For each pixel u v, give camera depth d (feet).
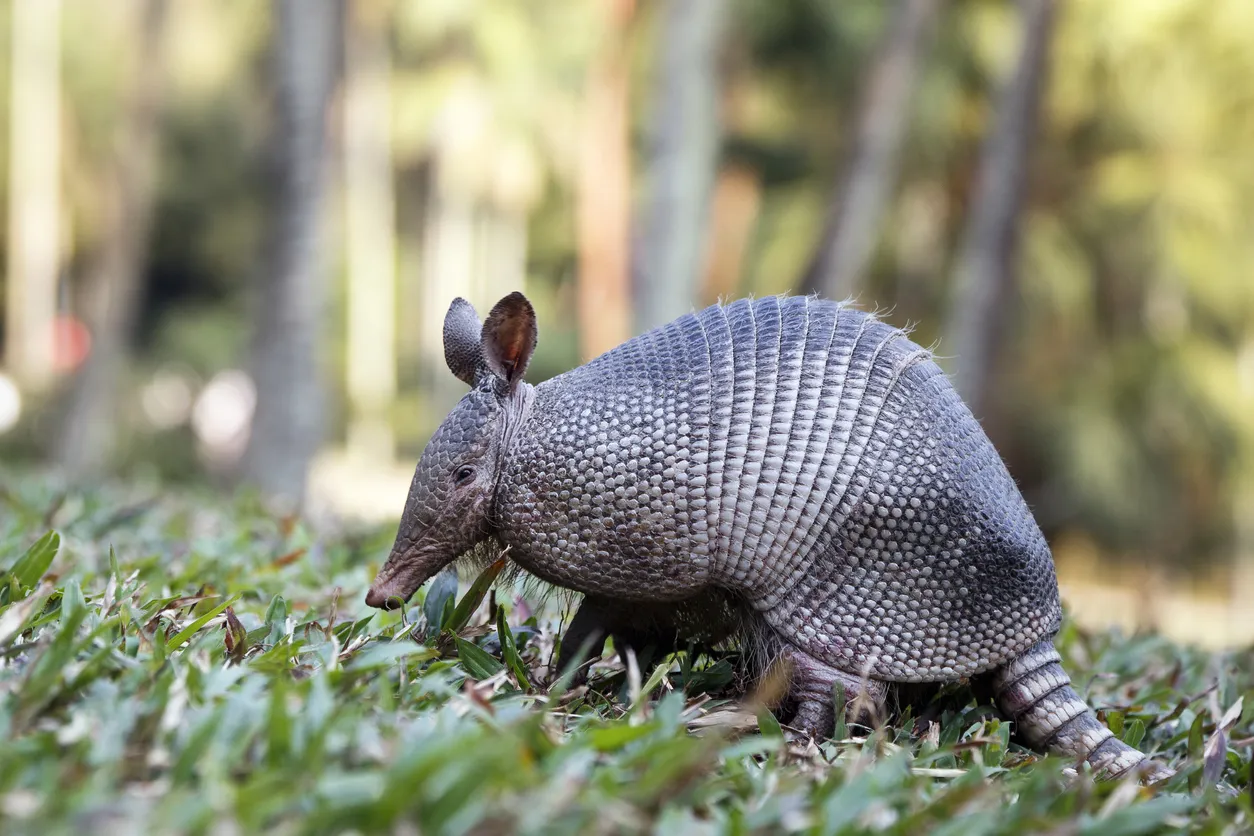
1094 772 12.91
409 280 142.82
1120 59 80.79
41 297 108.88
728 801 10.27
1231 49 82.02
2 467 41.04
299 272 47.11
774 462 13.05
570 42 114.83
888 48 50.03
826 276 50.70
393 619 15.94
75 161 115.14
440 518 13.62
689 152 46.57
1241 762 13.76
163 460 84.64
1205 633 57.82
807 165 89.30
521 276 133.49
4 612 12.17
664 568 13.24
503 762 8.67
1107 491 81.00
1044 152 80.18
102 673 10.68
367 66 114.52
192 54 120.67
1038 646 13.39
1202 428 83.97
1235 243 86.79
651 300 47.06
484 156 125.29
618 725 11.34
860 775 10.12
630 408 13.29
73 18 112.57
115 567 14.02
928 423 13.21
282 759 9.07
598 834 8.41
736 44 67.15
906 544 12.96
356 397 119.44
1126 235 84.89
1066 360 85.46
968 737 13.26
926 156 76.74
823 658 13.15
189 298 140.26
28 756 8.96
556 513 13.35
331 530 26.22
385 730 9.96
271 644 13.20
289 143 46.75
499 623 13.91
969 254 54.75
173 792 8.26
